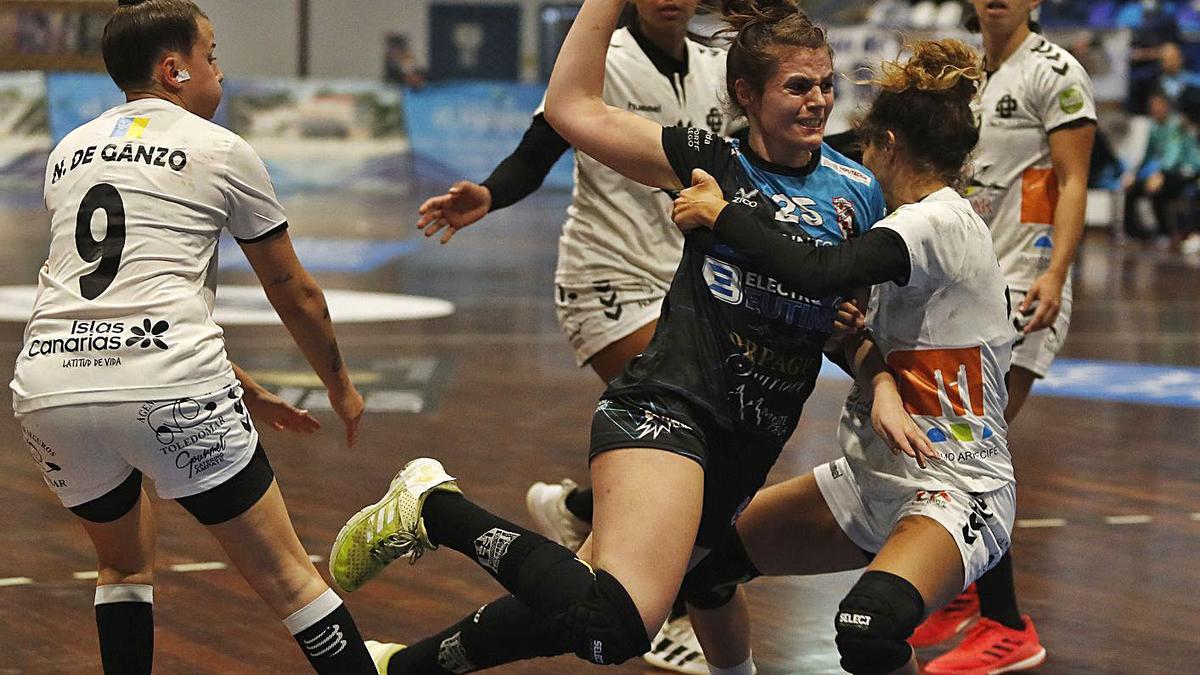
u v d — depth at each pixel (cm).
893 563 504
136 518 534
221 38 4488
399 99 3694
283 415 586
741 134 549
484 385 1396
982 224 538
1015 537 902
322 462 1052
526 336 1723
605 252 734
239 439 506
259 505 511
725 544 569
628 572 471
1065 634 721
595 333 738
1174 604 771
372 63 4619
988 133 771
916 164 536
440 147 3706
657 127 514
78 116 3556
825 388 1451
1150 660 684
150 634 541
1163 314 2066
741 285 495
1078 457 1143
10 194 3409
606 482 490
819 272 480
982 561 522
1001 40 768
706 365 498
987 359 533
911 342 531
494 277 2333
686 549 482
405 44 4550
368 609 730
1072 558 856
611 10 524
